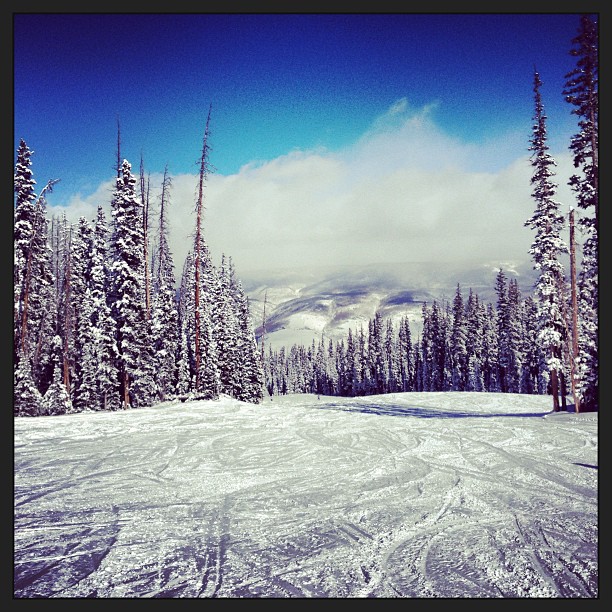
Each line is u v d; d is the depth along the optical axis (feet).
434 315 231.30
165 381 103.76
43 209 87.45
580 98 66.44
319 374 345.92
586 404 70.54
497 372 198.80
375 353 264.72
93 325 94.17
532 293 80.02
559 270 77.36
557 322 78.69
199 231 96.27
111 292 89.56
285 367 392.47
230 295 165.58
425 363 235.61
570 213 72.74
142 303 90.74
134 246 89.86
